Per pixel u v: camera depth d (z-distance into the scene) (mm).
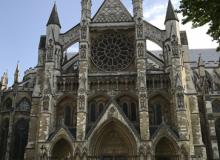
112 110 56906
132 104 60469
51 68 61188
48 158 54469
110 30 65750
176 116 56156
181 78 58219
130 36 65375
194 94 60000
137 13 64250
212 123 69125
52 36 63938
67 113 60812
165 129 55031
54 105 60031
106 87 60906
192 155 54219
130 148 55219
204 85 74250
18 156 71312
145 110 56250
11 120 72625
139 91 57750
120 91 60406
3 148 72500
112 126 57344
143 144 53938
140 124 55469
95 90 60750
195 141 56875
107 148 57188
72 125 59781
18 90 77875
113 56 64062
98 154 55938
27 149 57438
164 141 56312
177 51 60469
